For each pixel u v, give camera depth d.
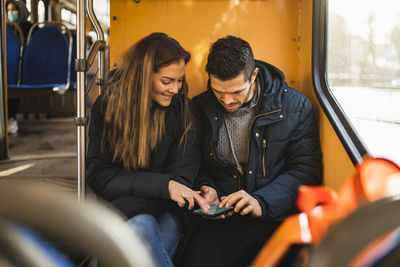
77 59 1.54
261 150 1.82
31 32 4.80
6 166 3.04
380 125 1.59
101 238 0.42
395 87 1.51
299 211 1.75
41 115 6.39
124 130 1.65
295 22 2.25
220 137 1.86
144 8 2.27
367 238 0.41
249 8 2.25
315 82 2.00
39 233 0.47
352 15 1.76
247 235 1.68
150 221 1.42
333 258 0.41
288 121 1.81
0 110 3.20
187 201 1.65
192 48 2.28
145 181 1.59
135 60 1.59
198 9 2.26
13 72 4.65
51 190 0.45
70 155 3.44
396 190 0.89
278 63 2.27
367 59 1.66
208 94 1.85
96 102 1.77
